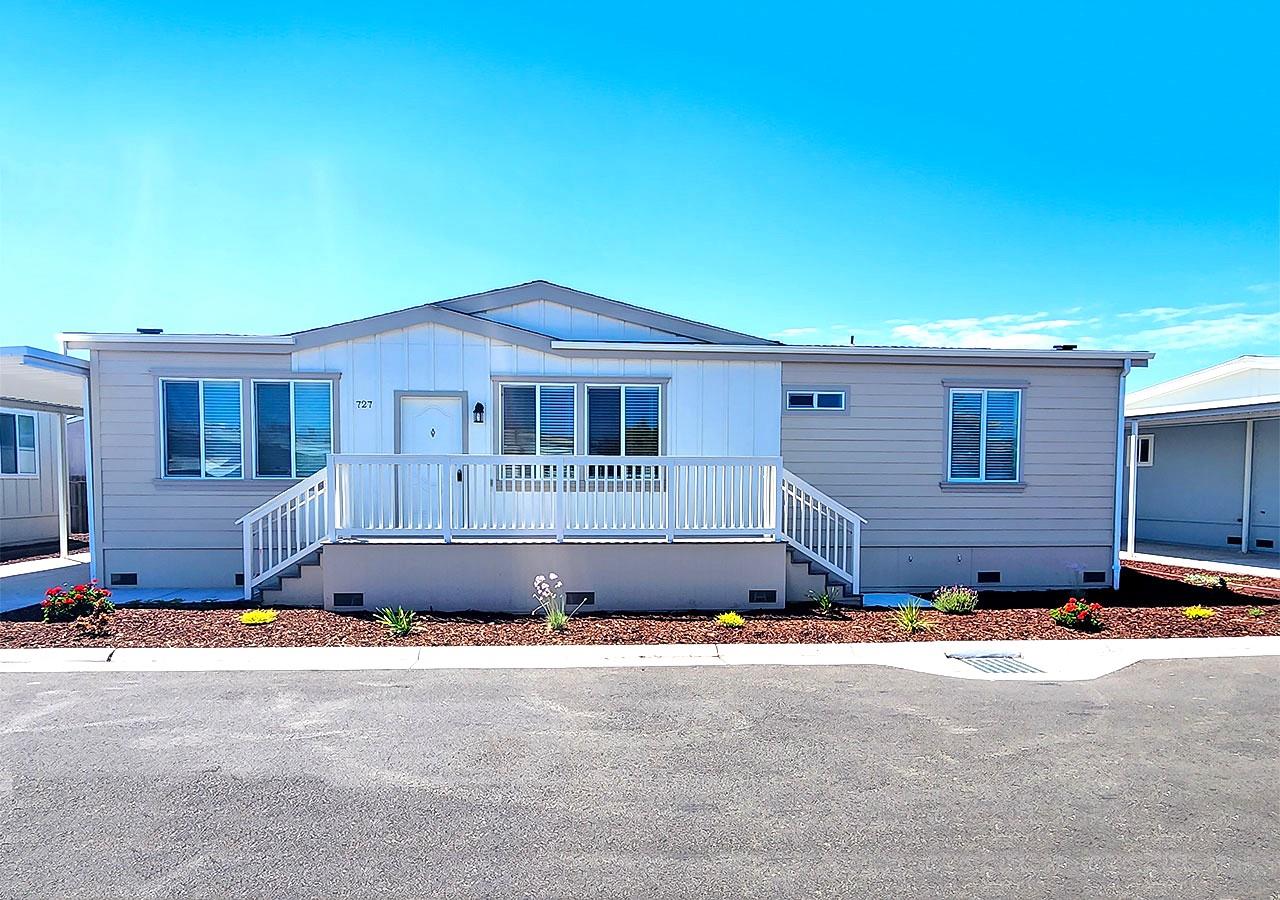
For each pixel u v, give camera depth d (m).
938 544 10.68
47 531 16.12
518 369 10.11
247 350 9.87
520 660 6.53
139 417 9.87
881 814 3.64
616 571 8.46
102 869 3.09
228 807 3.66
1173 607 9.04
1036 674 6.21
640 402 10.23
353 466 9.63
